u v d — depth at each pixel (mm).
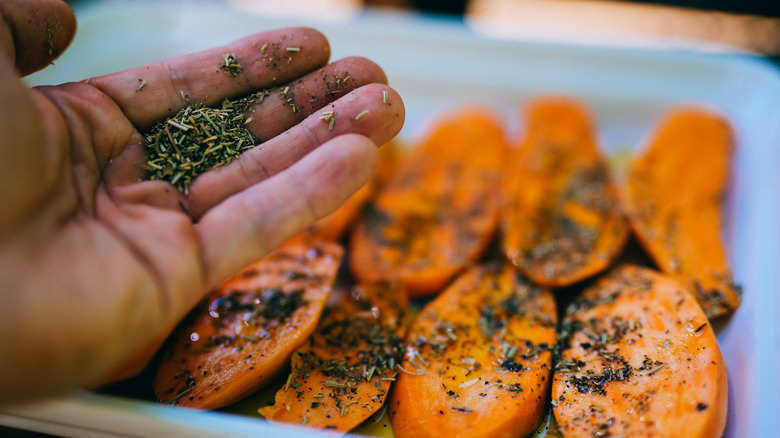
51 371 216
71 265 221
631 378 260
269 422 246
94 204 250
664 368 260
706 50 401
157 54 413
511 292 303
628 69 395
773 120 358
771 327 279
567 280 302
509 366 271
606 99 394
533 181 343
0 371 210
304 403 263
